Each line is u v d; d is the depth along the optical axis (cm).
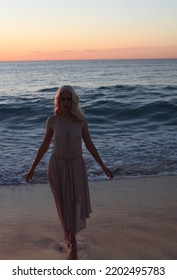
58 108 362
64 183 363
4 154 819
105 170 380
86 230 429
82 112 364
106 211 490
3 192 575
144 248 384
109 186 601
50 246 391
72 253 364
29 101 1841
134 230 428
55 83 3975
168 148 869
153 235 414
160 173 674
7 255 370
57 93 360
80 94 2172
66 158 361
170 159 766
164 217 467
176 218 463
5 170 689
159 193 564
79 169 366
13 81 4547
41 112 1514
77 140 360
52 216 475
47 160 754
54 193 368
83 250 381
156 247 385
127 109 1500
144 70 8375
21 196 556
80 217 369
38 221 458
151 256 367
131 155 803
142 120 1368
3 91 2789
